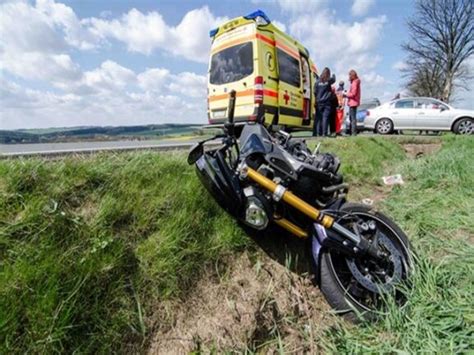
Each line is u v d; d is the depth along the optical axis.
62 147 4.28
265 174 2.15
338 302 2.11
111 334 1.60
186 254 2.12
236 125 2.37
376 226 2.27
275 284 2.27
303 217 2.26
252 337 1.88
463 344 1.71
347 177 4.71
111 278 1.77
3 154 2.65
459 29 31.30
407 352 1.74
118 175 2.43
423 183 4.68
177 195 2.44
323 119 8.99
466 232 3.06
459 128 11.85
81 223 1.93
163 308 1.84
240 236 2.42
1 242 1.65
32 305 1.48
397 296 2.16
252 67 7.52
